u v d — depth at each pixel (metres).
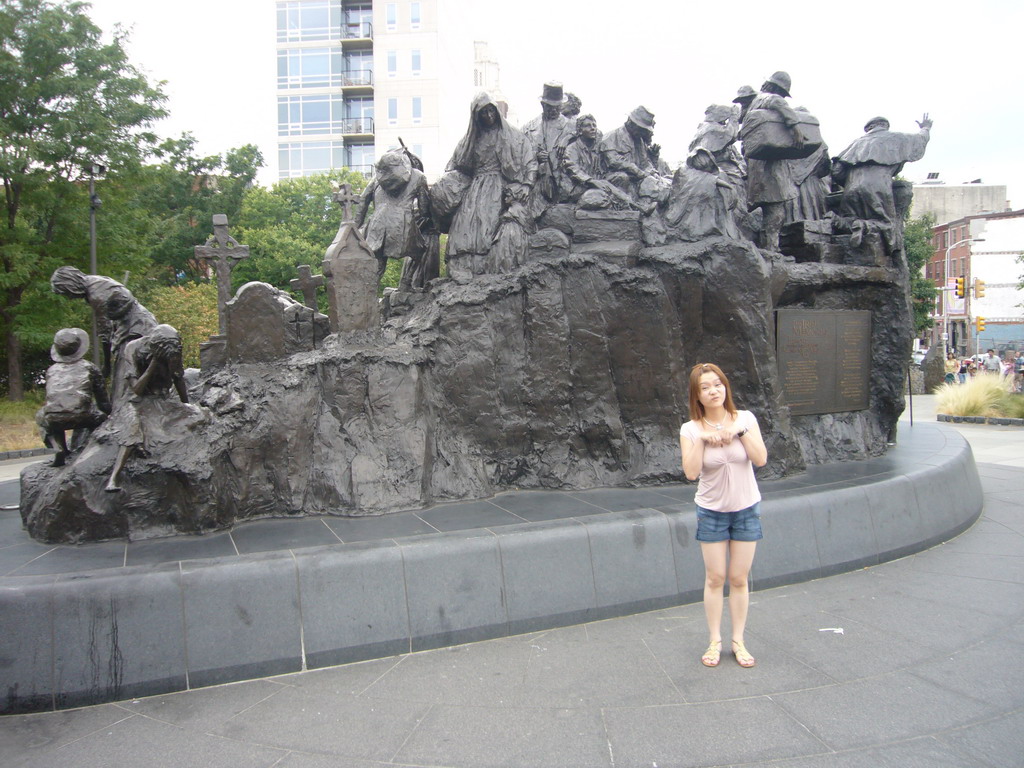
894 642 5.14
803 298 9.15
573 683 4.62
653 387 7.54
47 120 20.53
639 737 3.97
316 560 5.03
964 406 19.25
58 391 6.32
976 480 9.15
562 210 8.22
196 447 5.96
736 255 7.60
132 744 4.06
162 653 4.63
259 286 7.20
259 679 4.79
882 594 6.11
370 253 7.36
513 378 7.41
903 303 9.66
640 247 7.93
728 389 4.62
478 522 6.02
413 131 40.75
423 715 4.29
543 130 8.98
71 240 21.77
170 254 33.53
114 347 6.92
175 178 33.75
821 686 4.50
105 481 5.71
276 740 4.06
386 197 8.52
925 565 6.90
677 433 7.53
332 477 6.47
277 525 6.12
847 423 9.13
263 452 6.45
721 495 4.61
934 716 4.12
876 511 7.05
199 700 4.53
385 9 40.28
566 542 5.65
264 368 7.02
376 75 40.62
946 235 54.62
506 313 7.46
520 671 4.82
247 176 37.09
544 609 5.49
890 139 9.85
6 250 20.08
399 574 5.17
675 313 7.68
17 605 4.45
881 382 9.64
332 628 4.96
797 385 8.79
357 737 4.07
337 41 42.03
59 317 21.30
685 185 8.16
